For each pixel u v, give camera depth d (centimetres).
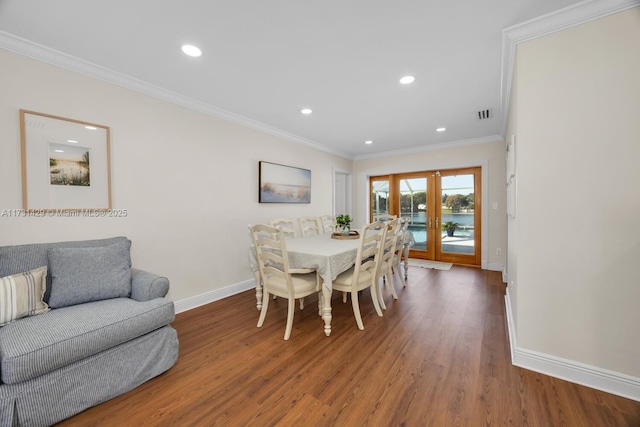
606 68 150
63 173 206
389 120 353
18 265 174
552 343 169
